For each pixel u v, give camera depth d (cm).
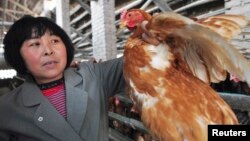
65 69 125
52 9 732
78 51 1197
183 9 512
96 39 511
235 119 100
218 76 101
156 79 100
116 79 130
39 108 111
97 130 115
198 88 100
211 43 90
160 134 98
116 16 612
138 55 104
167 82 99
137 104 105
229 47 85
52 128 108
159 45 104
